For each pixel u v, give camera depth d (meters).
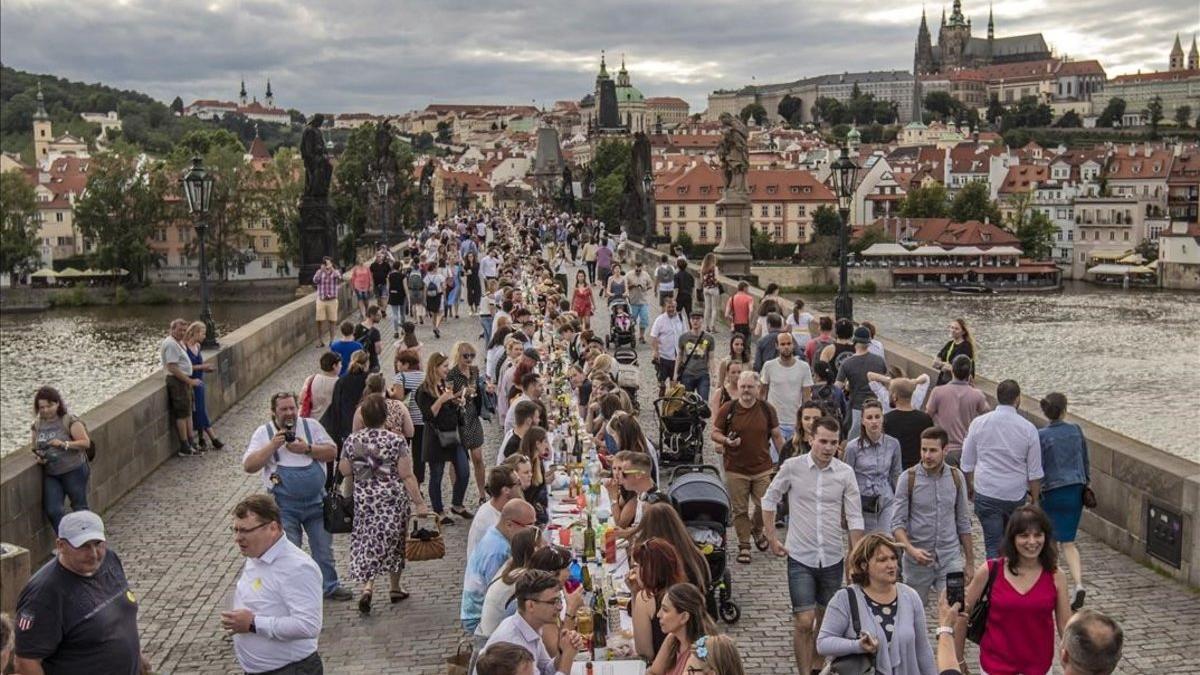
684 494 13.84
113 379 88.75
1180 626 13.40
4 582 11.58
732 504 15.84
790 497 12.28
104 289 137.62
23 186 152.75
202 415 23.22
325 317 37.22
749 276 48.81
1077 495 13.78
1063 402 13.98
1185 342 103.44
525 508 11.00
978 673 12.45
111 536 17.64
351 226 143.62
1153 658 12.59
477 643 10.30
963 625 9.70
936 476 12.15
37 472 16.36
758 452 15.79
